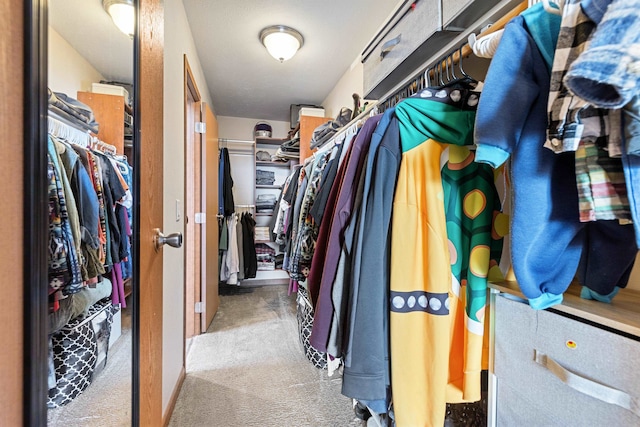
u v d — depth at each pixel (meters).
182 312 1.77
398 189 0.84
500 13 0.76
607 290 0.61
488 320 0.79
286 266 2.36
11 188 0.46
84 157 0.78
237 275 3.48
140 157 0.91
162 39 1.17
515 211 0.57
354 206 0.89
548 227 0.58
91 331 0.82
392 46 1.21
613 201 0.47
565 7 0.47
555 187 0.58
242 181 4.20
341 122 2.15
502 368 0.71
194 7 1.95
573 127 0.45
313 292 1.08
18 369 0.48
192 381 1.74
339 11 2.00
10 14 0.46
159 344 1.11
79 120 0.75
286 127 4.41
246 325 2.62
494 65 0.58
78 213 0.75
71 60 0.71
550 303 0.60
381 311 0.81
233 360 2.00
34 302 0.50
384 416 1.13
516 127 0.55
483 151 0.56
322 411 1.47
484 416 0.93
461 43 0.87
